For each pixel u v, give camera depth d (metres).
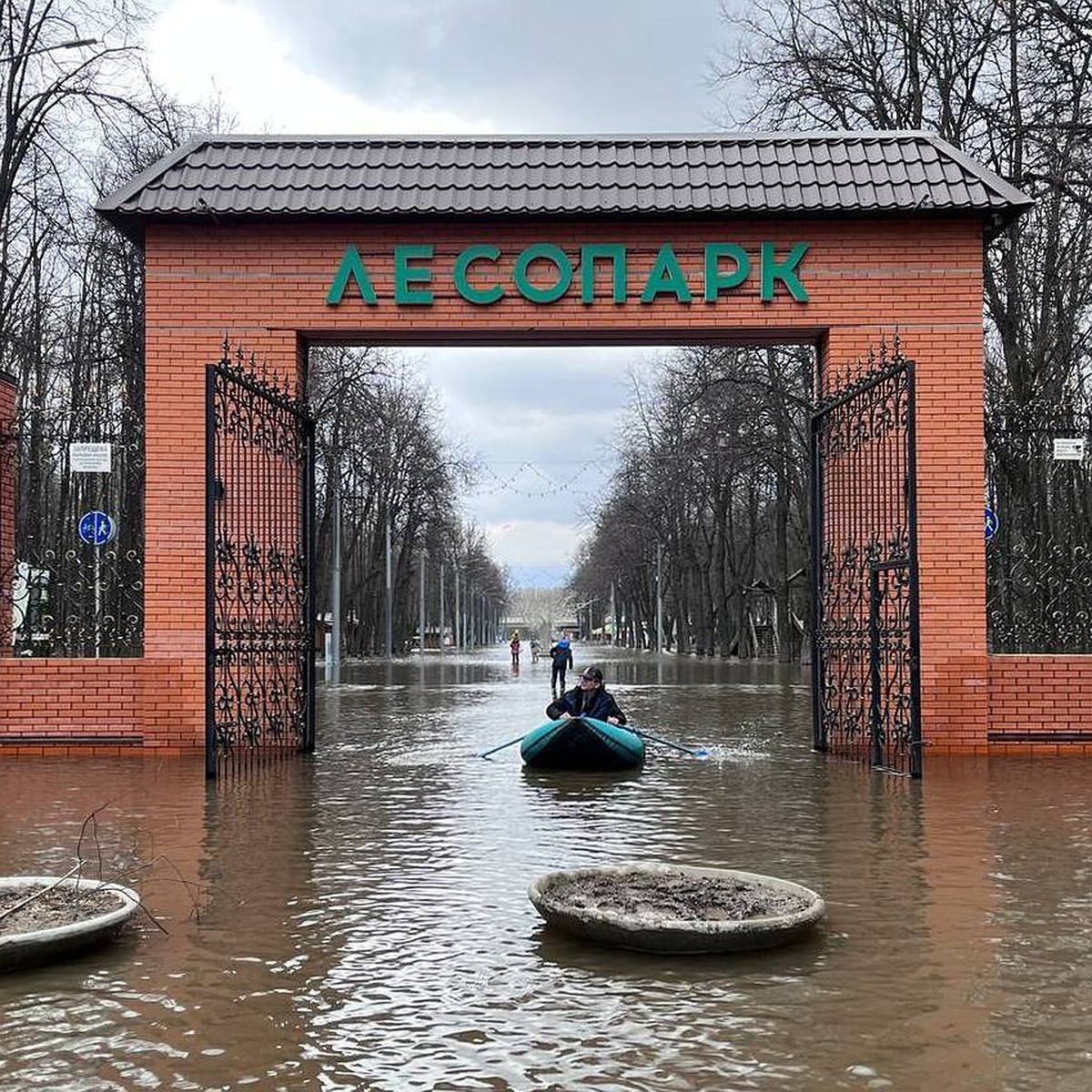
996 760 13.24
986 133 21.92
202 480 13.91
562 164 14.13
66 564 15.59
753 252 13.96
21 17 21.30
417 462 57.19
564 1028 4.98
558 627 191.00
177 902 7.10
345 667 50.47
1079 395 22.30
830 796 11.12
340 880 7.67
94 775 12.34
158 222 13.96
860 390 12.90
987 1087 4.38
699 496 57.09
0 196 22.06
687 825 9.64
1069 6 19.52
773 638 64.38
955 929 6.43
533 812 10.37
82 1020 5.09
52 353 29.44
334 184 13.83
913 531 11.78
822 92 24.44
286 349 14.05
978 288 13.84
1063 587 14.62
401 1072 4.56
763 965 5.82
